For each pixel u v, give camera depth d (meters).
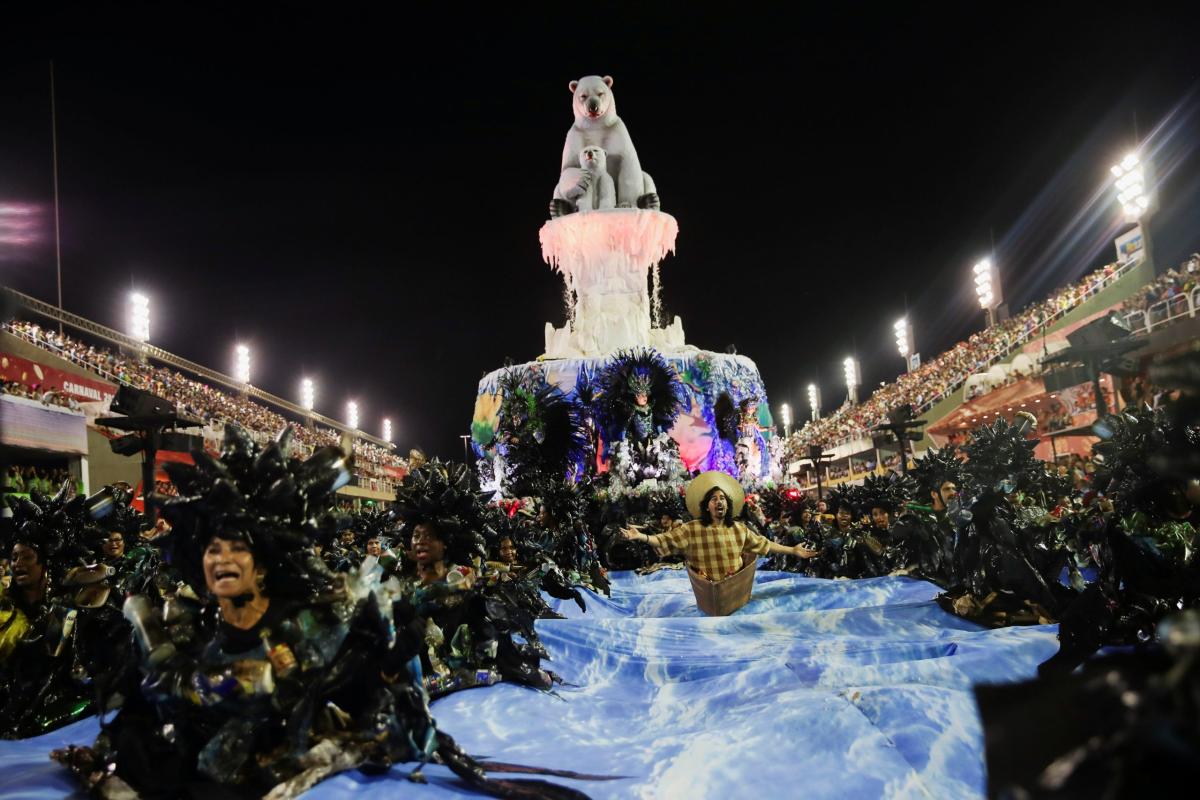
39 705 6.22
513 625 6.99
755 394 28.67
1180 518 6.38
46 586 6.55
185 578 4.56
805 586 11.43
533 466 26.27
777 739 5.06
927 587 11.01
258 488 4.26
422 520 6.93
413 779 4.46
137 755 4.30
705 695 6.80
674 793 4.61
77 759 4.45
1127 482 6.53
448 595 6.70
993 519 9.03
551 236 30.23
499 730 5.91
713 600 10.94
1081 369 18.59
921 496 11.80
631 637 8.70
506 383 27.14
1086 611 6.42
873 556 13.82
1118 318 14.83
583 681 7.90
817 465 29.17
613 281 29.86
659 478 25.19
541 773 4.82
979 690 2.78
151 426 12.95
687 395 26.70
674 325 30.94
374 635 4.47
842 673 6.78
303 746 4.30
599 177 30.31
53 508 6.57
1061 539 9.21
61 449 22.08
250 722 4.25
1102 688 2.17
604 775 4.89
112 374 32.50
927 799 4.49
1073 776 1.85
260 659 4.25
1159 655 2.37
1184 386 4.37
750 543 11.34
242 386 50.69
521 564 10.42
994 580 9.03
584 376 26.39
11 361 23.72
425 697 4.66
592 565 15.19
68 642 6.33
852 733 5.05
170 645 4.32
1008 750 2.48
